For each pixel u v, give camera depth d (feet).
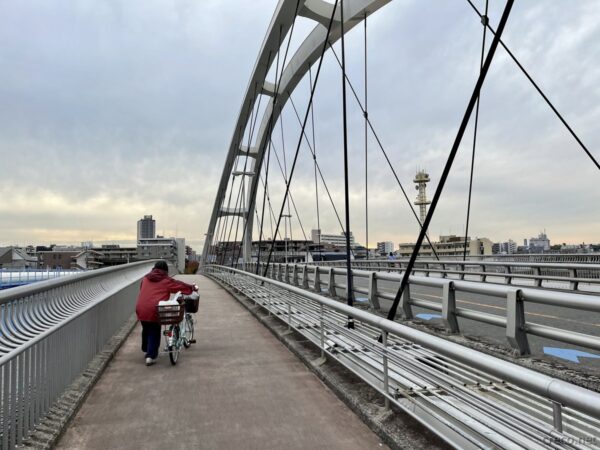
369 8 59.11
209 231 170.40
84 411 14.58
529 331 17.31
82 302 18.85
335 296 39.50
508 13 18.01
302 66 79.10
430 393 12.13
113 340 24.73
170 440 12.34
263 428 13.11
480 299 41.29
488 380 10.96
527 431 7.54
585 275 43.86
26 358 11.94
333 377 17.12
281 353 22.88
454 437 10.82
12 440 10.94
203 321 33.76
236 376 18.62
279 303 31.27
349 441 12.15
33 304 13.76
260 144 119.55
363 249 246.27
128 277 34.65
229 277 65.36
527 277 47.11
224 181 142.31
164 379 18.29
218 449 11.77
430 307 24.18
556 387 6.54
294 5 61.67
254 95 93.35
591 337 14.73
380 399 14.43
